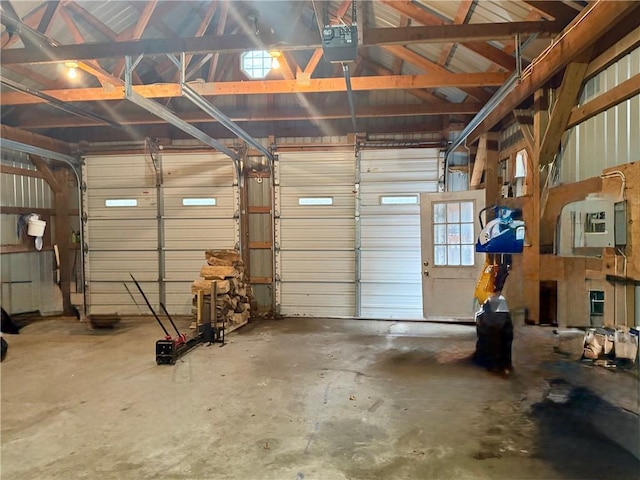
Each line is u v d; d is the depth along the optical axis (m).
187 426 2.79
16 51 3.80
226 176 6.97
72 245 7.33
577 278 4.07
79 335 5.56
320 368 3.96
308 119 6.68
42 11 4.38
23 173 6.58
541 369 3.62
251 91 4.63
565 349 4.03
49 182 7.07
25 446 2.58
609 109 3.39
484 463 2.28
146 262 7.15
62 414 3.02
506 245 3.96
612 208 3.10
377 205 6.69
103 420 2.91
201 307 5.18
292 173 6.85
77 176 7.13
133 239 7.15
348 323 6.20
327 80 4.57
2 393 3.44
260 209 7.03
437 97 6.35
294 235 6.88
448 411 2.93
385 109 6.06
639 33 2.95
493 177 5.80
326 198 6.80
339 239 6.79
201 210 7.04
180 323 6.38
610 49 3.29
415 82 4.50
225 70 6.51
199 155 7.00
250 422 2.83
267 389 3.43
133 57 3.87
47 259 7.05
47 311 7.02
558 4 3.33
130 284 7.16
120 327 6.11
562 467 2.23
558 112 3.91
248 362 4.18
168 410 3.05
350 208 6.75
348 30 3.07
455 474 2.19
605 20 2.74
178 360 4.27
